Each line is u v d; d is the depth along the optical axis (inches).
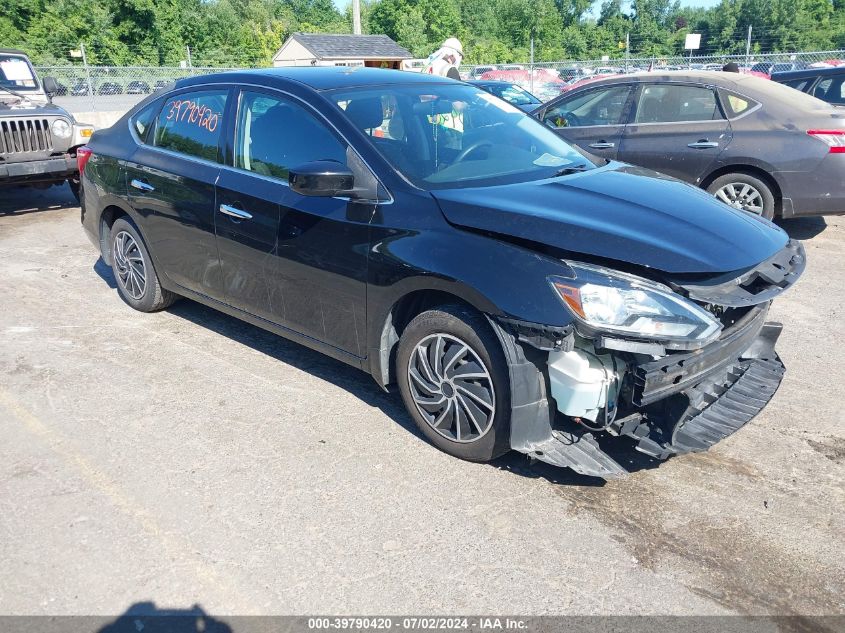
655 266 113.4
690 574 107.0
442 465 134.1
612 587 104.4
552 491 126.6
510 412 123.5
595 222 122.4
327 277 146.3
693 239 120.5
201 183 172.1
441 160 147.5
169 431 145.9
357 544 113.1
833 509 121.7
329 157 147.6
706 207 135.3
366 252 137.4
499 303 117.9
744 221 133.3
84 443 141.1
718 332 113.7
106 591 103.1
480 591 103.6
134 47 1775.3
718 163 279.1
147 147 192.9
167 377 169.8
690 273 114.2
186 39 1924.2
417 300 138.6
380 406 156.5
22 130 329.7
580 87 314.8
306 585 104.6
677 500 124.3
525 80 933.2
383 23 2568.9
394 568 108.0
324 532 115.8
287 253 152.9
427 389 135.6
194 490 126.4
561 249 117.4
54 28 1673.2
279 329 164.7
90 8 1700.3
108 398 159.3
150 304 206.1
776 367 147.6
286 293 157.5
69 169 342.6
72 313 211.0
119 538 114.0
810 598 102.4
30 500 123.3
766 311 139.3
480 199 129.8
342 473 131.6
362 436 144.3
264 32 2726.4
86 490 126.2
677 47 3287.4
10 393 161.3
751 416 131.1
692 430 126.1
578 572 107.3
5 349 184.9
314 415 152.5
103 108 721.0
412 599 102.0
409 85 168.1
